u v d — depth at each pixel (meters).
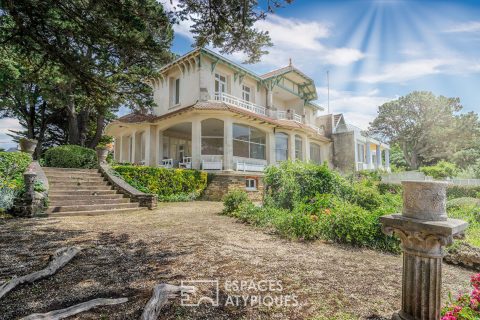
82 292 3.18
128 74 6.27
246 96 23.27
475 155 40.59
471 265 5.16
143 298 3.05
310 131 24.78
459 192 18.45
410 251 2.61
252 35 5.70
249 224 7.89
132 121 20.39
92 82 5.96
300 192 9.86
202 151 18.88
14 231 6.12
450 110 45.47
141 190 12.75
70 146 15.43
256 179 19.27
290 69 24.75
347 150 30.23
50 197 9.23
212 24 5.42
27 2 4.41
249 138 20.53
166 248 5.18
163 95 22.03
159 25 5.24
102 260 4.38
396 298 3.39
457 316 2.48
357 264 4.80
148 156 20.34
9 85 9.79
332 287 3.67
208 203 13.77
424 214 2.55
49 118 25.36
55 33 5.06
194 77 19.53
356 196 9.90
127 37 5.23
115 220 8.15
